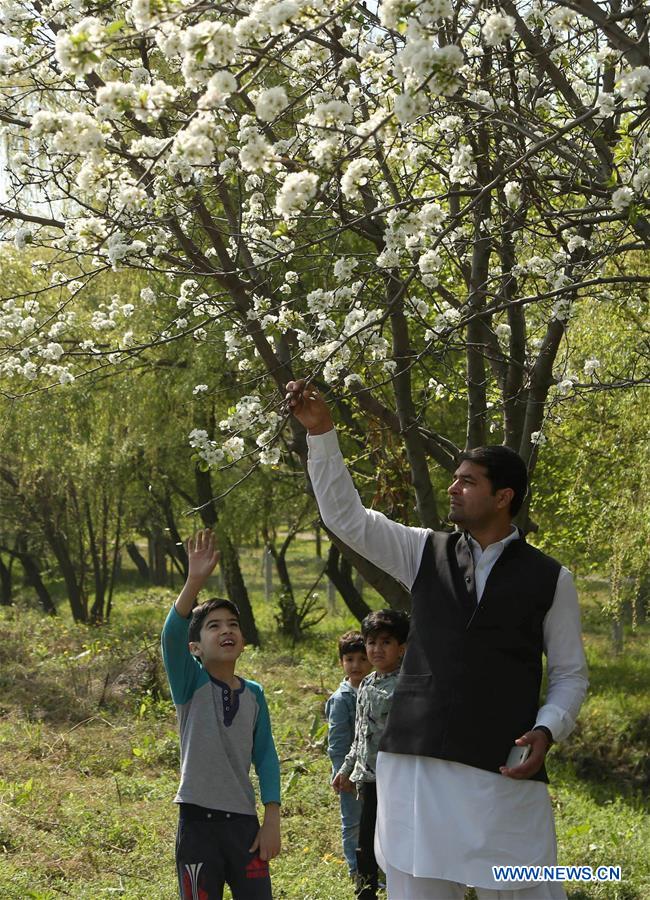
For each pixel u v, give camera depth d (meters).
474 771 3.16
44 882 5.63
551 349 7.14
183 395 14.27
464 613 3.28
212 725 4.00
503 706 3.20
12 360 6.88
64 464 18.23
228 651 4.09
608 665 19.69
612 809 9.93
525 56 6.02
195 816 3.96
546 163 5.85
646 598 15.80
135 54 6.53
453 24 4.66
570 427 13.03
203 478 18.86
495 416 8.43
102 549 26.48
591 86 6.59
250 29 3.47
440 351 5.92
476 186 6.24
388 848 3.28
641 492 12.55
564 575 3.34
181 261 6.57
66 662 12.85
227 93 3.36
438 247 5.99
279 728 10.28
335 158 4.11
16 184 6.10
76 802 7.21
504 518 3.39
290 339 7.06
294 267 8.95
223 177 5.45
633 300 7.15
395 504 9.44
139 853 6.26
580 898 6.19
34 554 28.50
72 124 3.79
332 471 3.46
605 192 5.06
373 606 31.48
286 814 7.47
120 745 9.22
